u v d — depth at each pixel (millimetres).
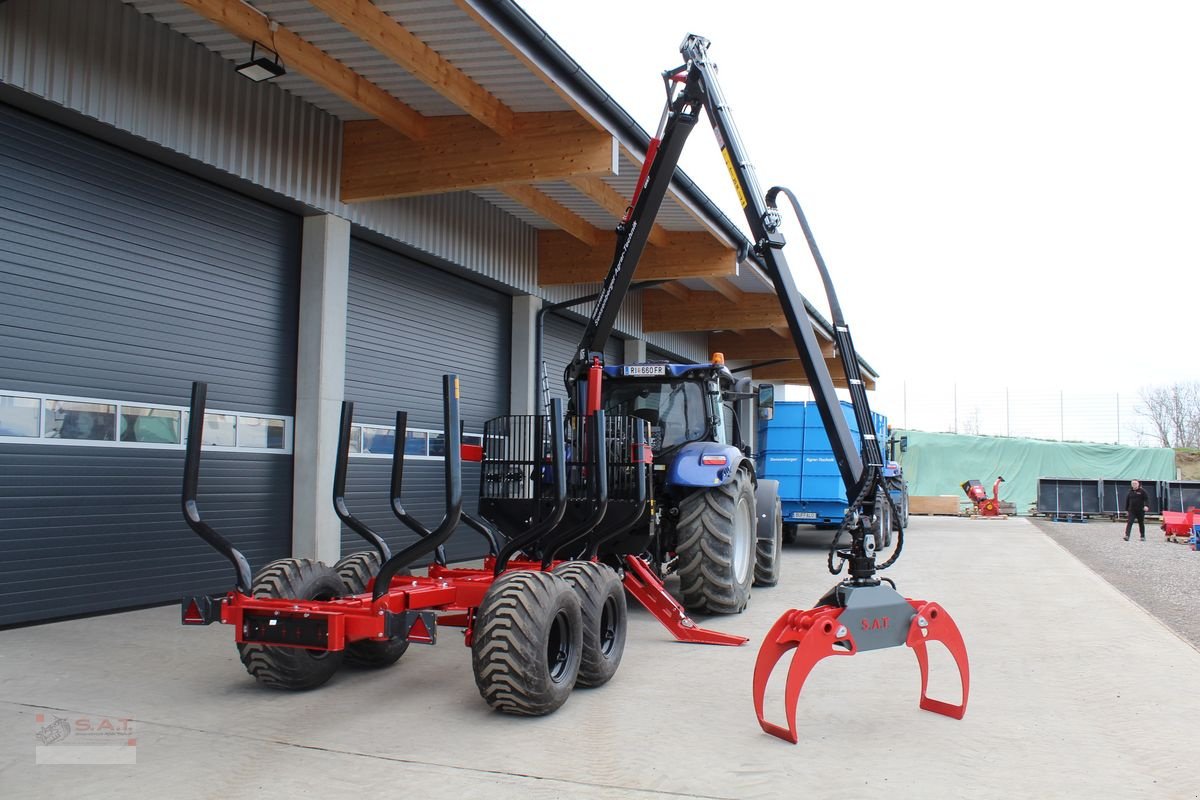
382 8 5895
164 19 6289
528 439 5918
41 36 5535
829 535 15922
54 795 2979
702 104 5996
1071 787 3201
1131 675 4977
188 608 4098
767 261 4785
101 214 6238
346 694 4352
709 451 6551
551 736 3715
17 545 5660
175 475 6766
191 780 3129
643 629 6254
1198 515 15531
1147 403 44656
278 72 6070
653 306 15375
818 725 3939
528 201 9484
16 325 5664
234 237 7375
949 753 3570
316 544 7766
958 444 26422
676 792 3092
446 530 4016
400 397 9297
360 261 8758
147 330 6570
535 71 6363
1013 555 12141
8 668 4668
